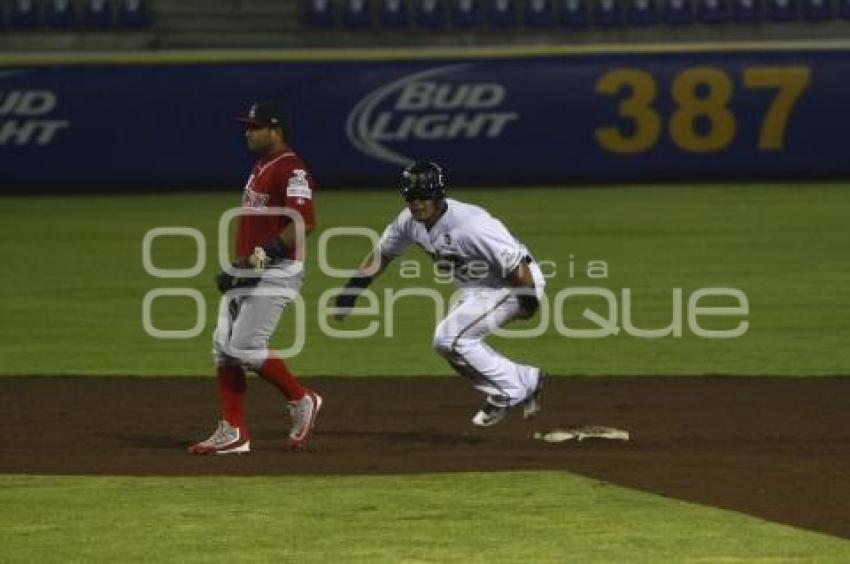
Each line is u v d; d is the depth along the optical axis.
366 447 34.31
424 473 30.58
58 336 52.78
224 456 32.81
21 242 76.62
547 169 99.50
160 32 112.19
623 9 113.69
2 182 97.38
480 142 98.94
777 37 114.38
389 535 25.42
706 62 99.19
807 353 48.72
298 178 32.59
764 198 91.56
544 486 29.08
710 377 44.44
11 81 96.56
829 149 99.69
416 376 45.16
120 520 26.58
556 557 23.91
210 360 48.28
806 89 99.31
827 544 24.56
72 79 96.62
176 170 97.38
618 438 35.06
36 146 96.94
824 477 29.73
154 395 42.03
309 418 33.88
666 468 30.80
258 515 26.86
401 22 113.62
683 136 99.50
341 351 49.97
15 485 29.47
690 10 113.75
